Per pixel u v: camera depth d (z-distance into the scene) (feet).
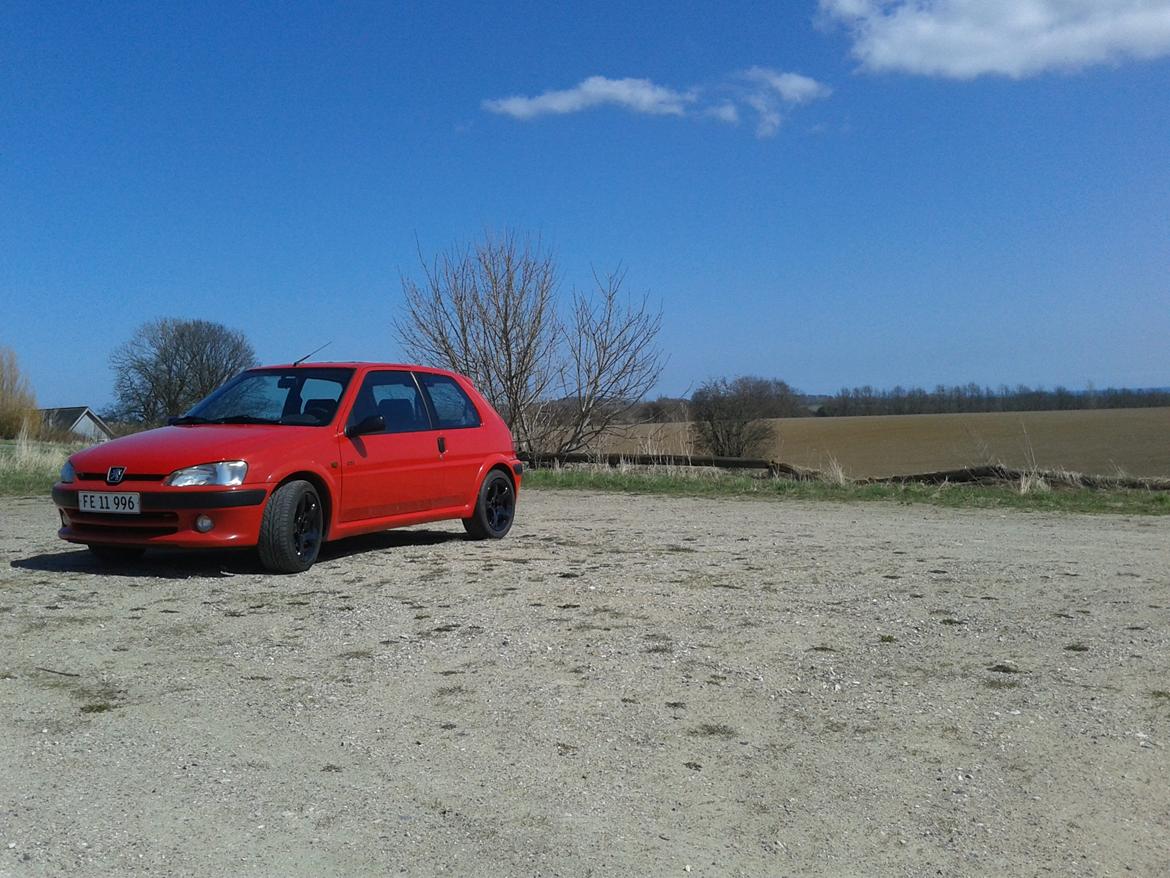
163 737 13.67
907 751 13.28
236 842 10.77
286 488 23.99
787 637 18.44
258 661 17.01
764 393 125.08
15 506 42.78
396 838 10.90
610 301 61.52
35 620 19.56
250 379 28.45
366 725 14.15
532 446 62.28
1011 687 15.72
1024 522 36.11
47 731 13.83
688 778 12.46
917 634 18.70
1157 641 18.21
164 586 22.74
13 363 132.46
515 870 10.26
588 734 13.82
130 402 199.52
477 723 14.23
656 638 18.35
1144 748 13.32
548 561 26.20
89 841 10.74
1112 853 10.69
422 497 28.04
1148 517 38.11
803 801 11.86
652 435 61.36
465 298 61.41
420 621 19.57
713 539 30.63
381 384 28.04
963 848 10.79
